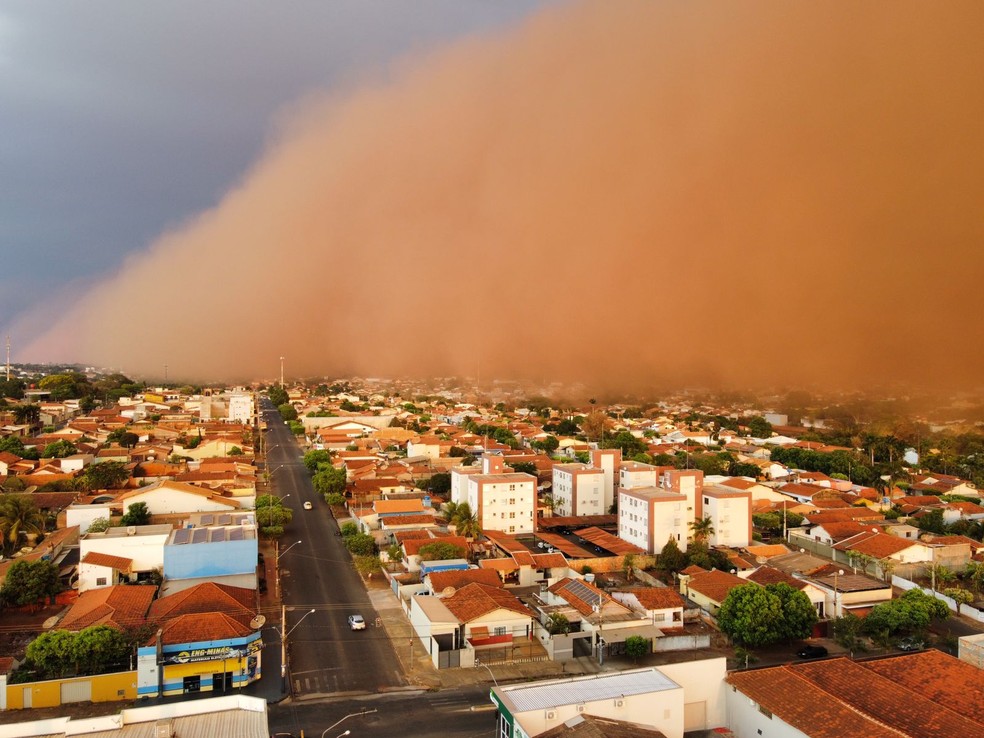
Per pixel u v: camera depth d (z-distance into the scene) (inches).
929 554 2370.8
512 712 1117.7
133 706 1423.5
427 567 2234.3
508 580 2304.4
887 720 1172.5
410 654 1711.4
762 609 1722.4
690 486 2682.1
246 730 1082.1
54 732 1059.3
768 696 1243.8
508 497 2810.0
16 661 1510.8
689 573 2202.3
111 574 2004.2
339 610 1999.3
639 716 1175.6
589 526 2925.7
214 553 1988.2
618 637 1727.4
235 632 1546.5
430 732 1342.3
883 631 1752.0
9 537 2244.1
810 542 2632.9
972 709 1241.4
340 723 1374.3
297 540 2758.4
